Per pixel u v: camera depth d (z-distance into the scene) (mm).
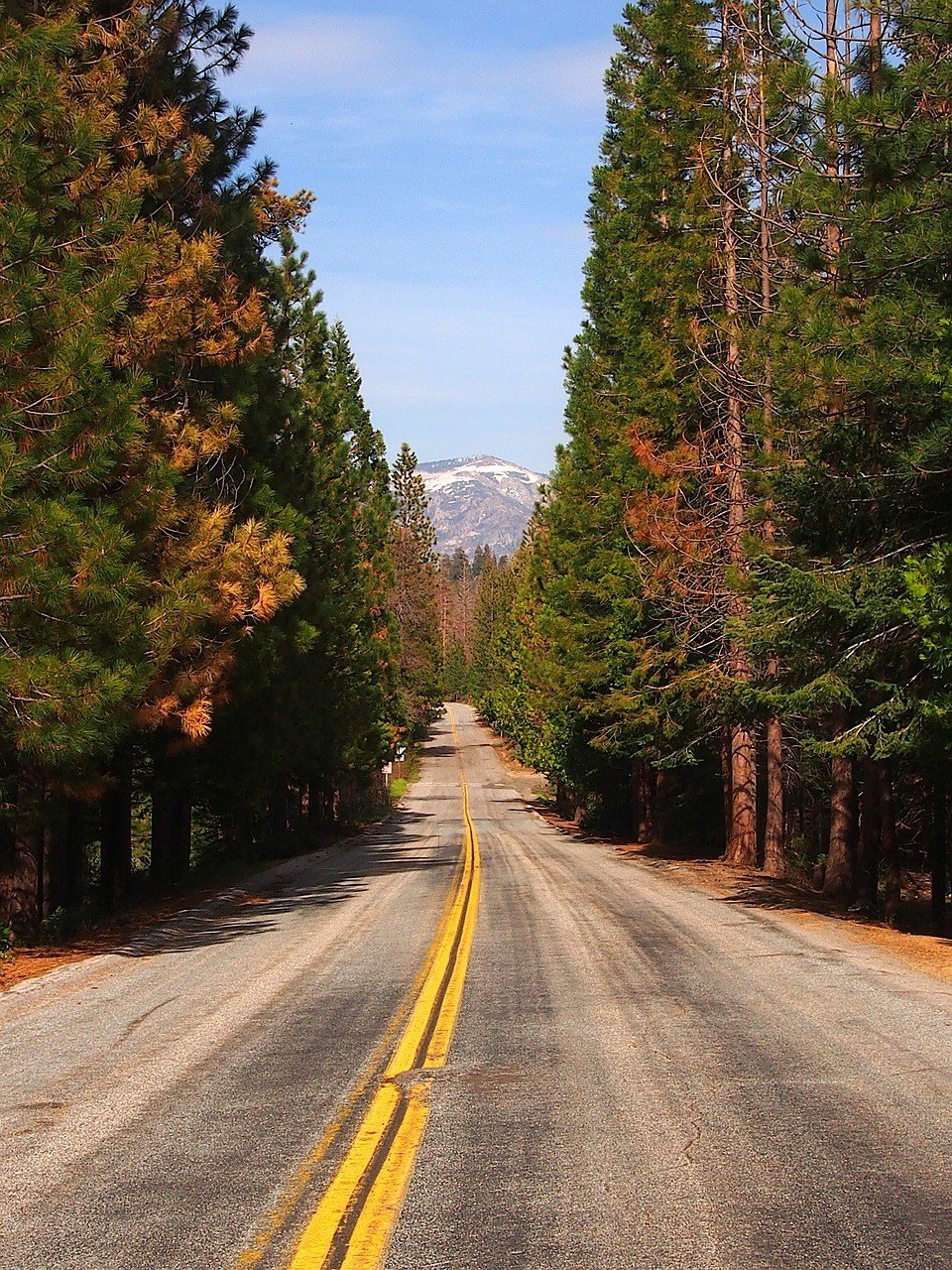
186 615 13109
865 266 15188
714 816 35125
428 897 18953
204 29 18188
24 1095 7059
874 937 13594
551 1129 6102
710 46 25234
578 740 38875
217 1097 6875
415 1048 8000
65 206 12820
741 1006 9281
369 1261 4457
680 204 26297
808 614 15031
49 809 15367
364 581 42594
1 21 12391
